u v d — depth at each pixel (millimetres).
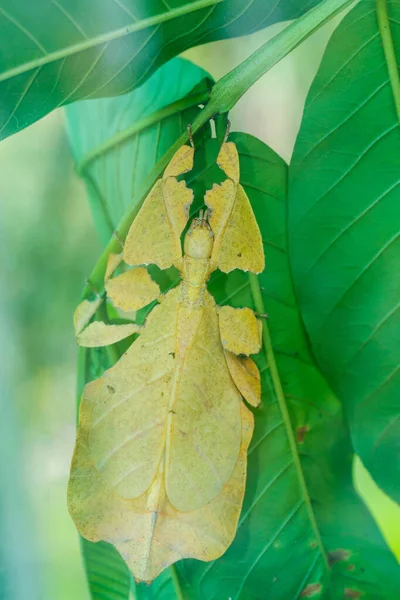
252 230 408
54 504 463
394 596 408
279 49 397
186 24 386
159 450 405
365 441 403
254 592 412
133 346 409
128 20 379
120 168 423
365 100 402
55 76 379
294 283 406
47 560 452
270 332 416
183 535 404
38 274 489
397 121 401
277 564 413
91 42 377
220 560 414
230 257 409
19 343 480
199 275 408
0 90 377
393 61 401
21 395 471
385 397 402
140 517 403
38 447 470
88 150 428
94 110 427
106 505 404
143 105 421
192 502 405
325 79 404
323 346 405
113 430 406
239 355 414
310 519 415
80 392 416
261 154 414
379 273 401
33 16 371
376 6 400
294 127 483
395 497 402
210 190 408
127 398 407
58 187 490
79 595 456
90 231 496
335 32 404
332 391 416
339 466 417
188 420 406
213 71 464
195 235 406
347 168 403
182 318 409
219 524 405
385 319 401
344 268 403
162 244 406
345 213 403
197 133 409
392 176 401
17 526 448
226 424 409
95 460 405
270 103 483
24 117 383
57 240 493
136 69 389
